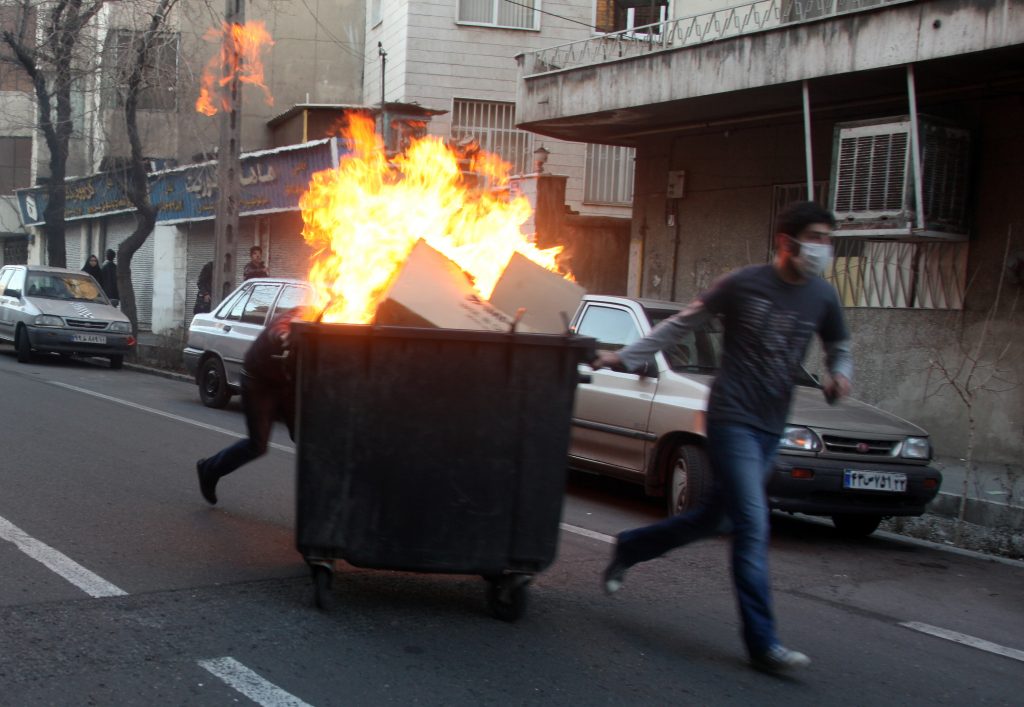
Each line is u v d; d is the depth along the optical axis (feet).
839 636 17.13
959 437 39.06
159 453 29.55
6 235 121.60
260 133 82.89
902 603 19.71
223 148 54.90
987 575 22.72
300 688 13.09
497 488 15.67
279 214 76.13
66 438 31.09
